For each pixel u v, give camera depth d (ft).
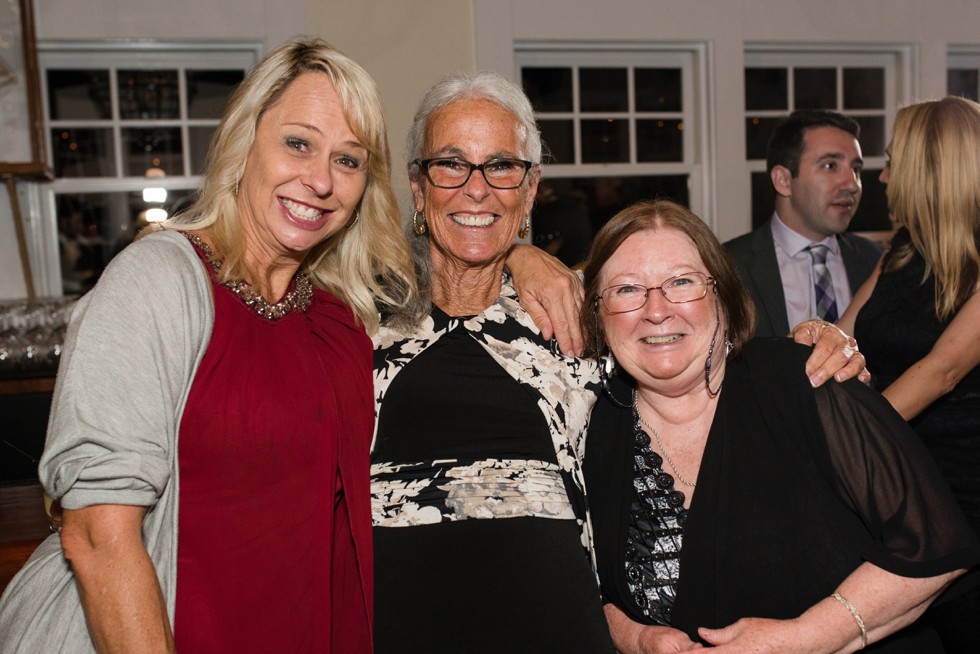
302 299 5.01
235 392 4.29
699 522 5.08
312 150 4.58
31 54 12.69
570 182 14.80
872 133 15.64
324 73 4.64
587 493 5.59
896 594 4.67
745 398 5.24
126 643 3.75
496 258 5.72
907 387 6.61
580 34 14.06
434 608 4.90
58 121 13.61
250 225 4.67
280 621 4.39
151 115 13.88
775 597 4.89
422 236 5.86
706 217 14.93
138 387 3.90
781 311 10.00
